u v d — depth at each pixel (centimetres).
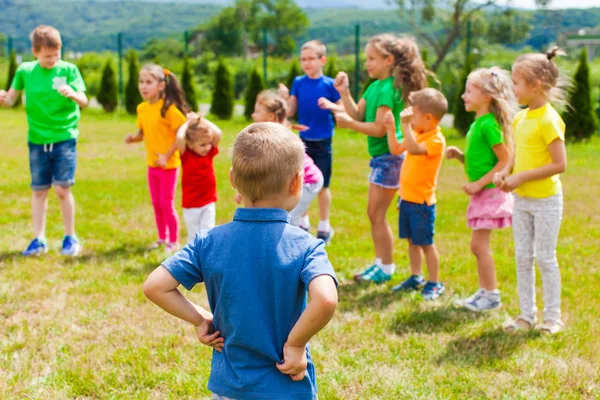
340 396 332
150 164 583
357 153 1323
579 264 570
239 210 214
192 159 528
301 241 208
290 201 217
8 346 384
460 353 385
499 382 349
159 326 419
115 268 534
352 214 755
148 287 208
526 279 420
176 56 6131
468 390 341
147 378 346
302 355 203
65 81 550
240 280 205
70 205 569
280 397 204
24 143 1349
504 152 431
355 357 377
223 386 209
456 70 2745
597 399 332
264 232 208
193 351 381
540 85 392
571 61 2186
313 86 641
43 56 542
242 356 208
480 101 438
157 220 600
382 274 517
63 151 559
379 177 496
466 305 461
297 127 521
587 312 450
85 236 633
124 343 393
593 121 1559
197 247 215
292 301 205
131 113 2189
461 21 3656
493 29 3700
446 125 2028
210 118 2080
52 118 552
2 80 2884
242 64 3697
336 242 632
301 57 641
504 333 415
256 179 209
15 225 663
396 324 430
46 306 450
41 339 395
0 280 497
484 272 457
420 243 474
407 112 444
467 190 442
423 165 464
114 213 735
